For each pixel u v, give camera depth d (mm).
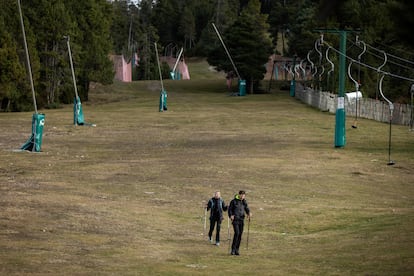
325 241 27125
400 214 32844
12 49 97438
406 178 45188
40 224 28016
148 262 22234
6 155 52406
